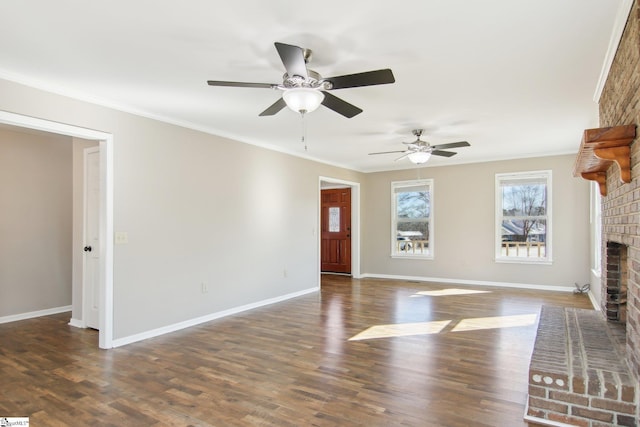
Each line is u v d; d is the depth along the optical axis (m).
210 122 4.46
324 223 8.84
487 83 3.22
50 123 3.26
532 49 2.59
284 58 2.19
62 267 5.27
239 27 2.30
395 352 3.49
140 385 2.81
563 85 3.26
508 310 5.07
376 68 2.89
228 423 2.28
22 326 4.48
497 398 2.57
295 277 6.23
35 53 2.65
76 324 4.51
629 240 2.31
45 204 5.12
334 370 3.07
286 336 4.01
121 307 3.78
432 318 4.70
